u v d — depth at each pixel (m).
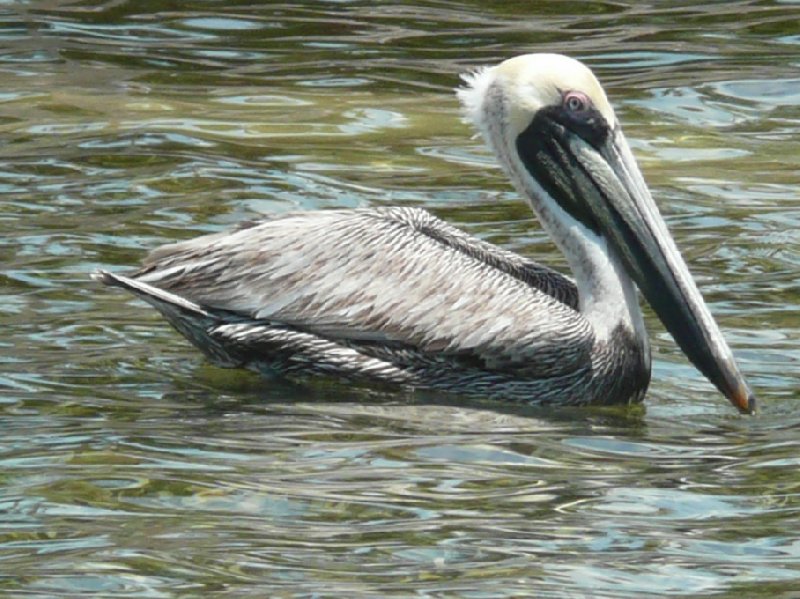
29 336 14.31
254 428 12.44
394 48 24.48
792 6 26.53
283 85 22.72
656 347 14.84
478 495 11.17
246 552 10.10
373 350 13.62
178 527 10.48
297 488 11.20
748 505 11.05
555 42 24.78
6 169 19.00
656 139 20.86
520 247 17.14
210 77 23.02
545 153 14.27
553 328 13.52
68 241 16.73
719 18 26.03
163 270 13.73
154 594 9.51
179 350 14.23
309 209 18.11
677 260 13.91
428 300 13.58
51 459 11.59
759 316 15.20
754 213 18.22
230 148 20.02
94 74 23.00
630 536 10.49
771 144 20.75
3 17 25.55
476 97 14.53
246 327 13.59
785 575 9.92
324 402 13.27
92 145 19.94
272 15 26.03
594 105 14.16
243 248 13.70
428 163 19.78
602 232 14.11
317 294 13.58
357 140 20.59
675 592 9.68
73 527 10.45
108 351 14.08
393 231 13.80
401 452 12.01
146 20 25.64
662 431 12.82
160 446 11.91
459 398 13.63
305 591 9.55
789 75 23.27
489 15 26.25
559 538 10.43
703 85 22.84
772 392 13.61
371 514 10.77
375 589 9.60
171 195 18.34
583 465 11.85
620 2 26.94
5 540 10.26
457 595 9.52
